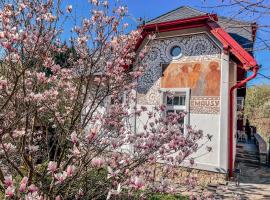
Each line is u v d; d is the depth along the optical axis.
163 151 4.35
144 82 10.15
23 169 3.73
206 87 8.98
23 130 3.76
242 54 8.25
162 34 9.93
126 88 5.82
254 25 2.89
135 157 4.04
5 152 3.00
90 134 2.87
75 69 5.10
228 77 8.66
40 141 4.70
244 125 20.56
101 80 4.31
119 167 3.45
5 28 3.29
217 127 8.68
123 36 5.24
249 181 8.69
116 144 3.72
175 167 4.61
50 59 4.01
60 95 5.01
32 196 2.15
